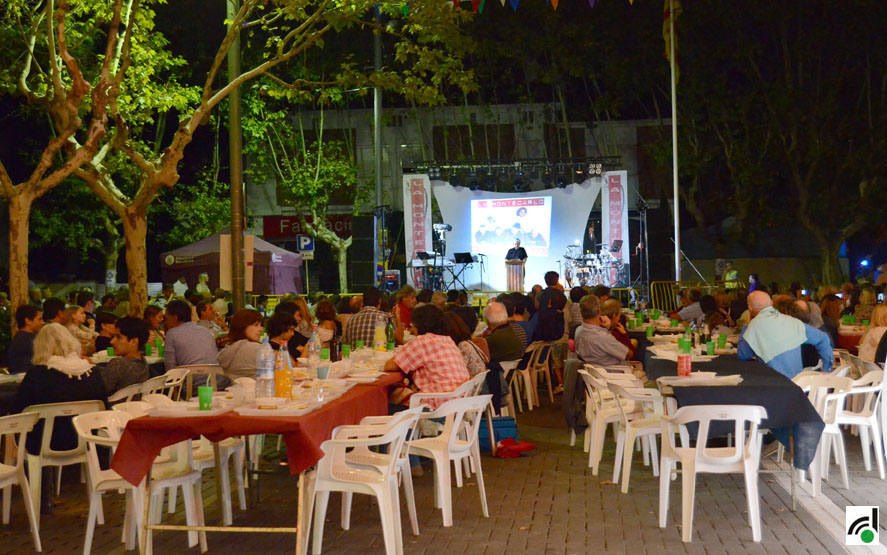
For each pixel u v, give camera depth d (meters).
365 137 36.78
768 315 8.88
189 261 21.12
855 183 35.03
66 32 15.73
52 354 7.47
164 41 16.27
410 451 7.01
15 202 12.71
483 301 27.97
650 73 34.66
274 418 5.40
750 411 6.26
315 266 37.09
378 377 7.93
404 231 31.38
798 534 6.50
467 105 36.84
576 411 10.10
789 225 35.97
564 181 30.28
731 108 33.84
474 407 7.07
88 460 6.14
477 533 6.69
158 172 13.83
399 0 13.53
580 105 36.88
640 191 36.47
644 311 20.95
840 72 34.38
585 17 34.75
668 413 7.19
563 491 8.05
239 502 7.65
